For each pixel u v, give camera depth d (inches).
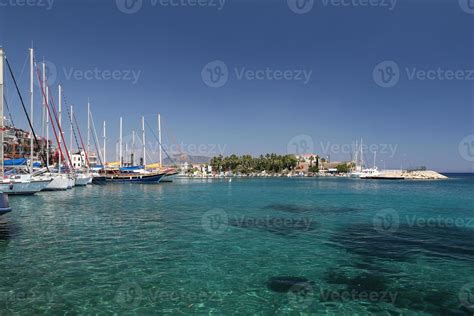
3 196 666.2
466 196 1859.0
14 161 1610.5
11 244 625.3
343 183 3914.9
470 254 582.6
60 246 613.0
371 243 664.4
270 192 2203.5
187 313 351.9
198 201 1510.8
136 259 538.3
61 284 424.5
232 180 4884.4
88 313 347.6
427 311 359.3
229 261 534.6
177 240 677.9
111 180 2977.4
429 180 5059.1
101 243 641.0
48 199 1470.2
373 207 1299.2
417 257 562.3
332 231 788.6
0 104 1133.7
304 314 352.5
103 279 444.8
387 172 5816.9
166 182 3538.4
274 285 432.1
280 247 628.4
